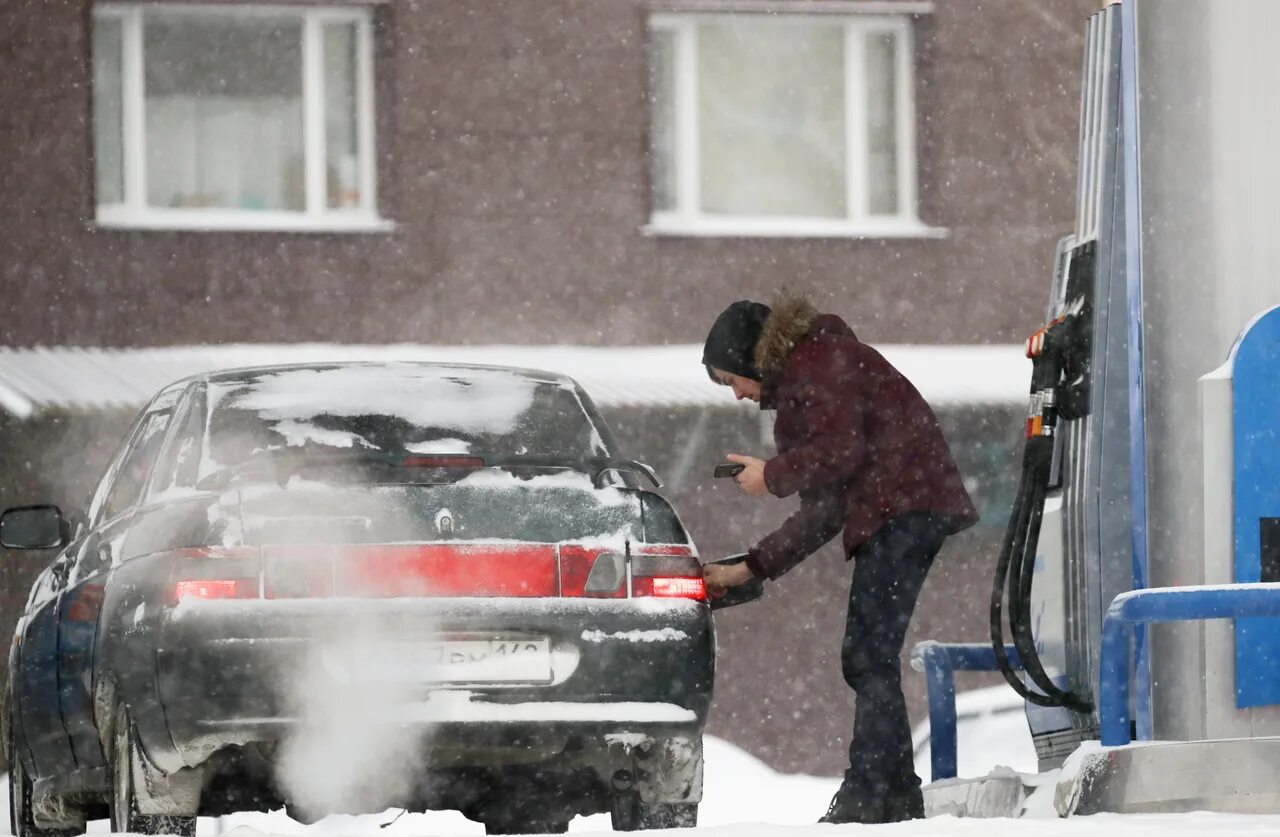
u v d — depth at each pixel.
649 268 59.53
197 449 20.52
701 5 60.12
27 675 23.17
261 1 58.34
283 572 18.73
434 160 58.75
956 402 57.19
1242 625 20.11
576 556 19.19
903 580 20.58
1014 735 35.69
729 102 60.53
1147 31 20.91
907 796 20.52
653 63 60.19
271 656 18.52
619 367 57.56
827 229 60.38
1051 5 61.53
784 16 60.75
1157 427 20.78
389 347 58.34
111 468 23.73
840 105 60.91
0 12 57.03
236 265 57.94
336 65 58.75
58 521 23.58
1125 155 20.75
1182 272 20.73
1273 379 20.25
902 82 61.12
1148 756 18.70
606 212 59.34
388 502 19.03
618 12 59.53
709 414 55.97
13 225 56.94
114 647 19.52
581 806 21.17
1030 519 21.03
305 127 58.53
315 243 58.25
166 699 18.66
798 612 58.94
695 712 19.33
